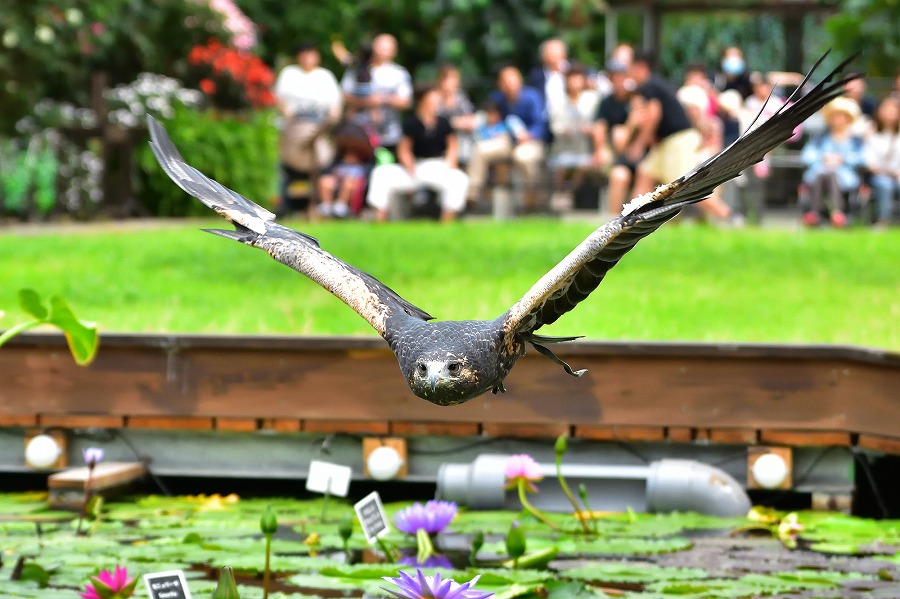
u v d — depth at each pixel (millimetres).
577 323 12672
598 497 10055
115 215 25922
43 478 11258
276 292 15172
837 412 10094
